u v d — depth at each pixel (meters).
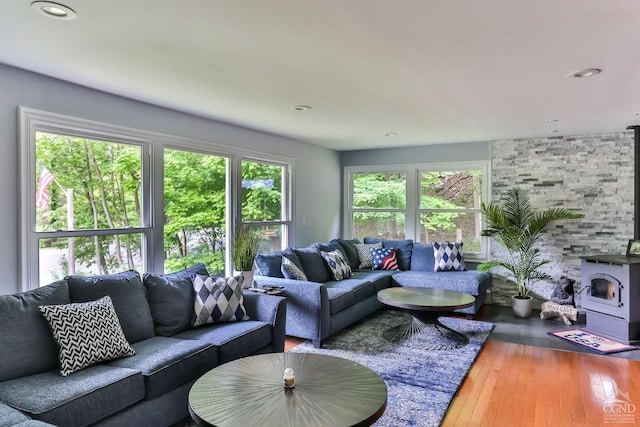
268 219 5.22
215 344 2.69
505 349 3.85
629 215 4.98
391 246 6.09
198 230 4.22
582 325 4.66
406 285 5.29
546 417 2.58
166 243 3.86
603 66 2.65
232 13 1.92
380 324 4.64
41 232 2.90
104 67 2.69
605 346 3.93
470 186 5.98
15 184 2.72
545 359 3.59
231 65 2.64
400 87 3.13
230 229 4.59
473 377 3.19
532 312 5.23
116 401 2.02
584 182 5.22
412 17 1.96
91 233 3.23
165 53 2.44
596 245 5.16
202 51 2.41
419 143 6.02
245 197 4.82
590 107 3.76
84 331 2.27
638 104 3.64
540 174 5.46
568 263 5.31
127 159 3.52
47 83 2.88
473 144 5.86
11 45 2.32
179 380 2.37
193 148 4.09
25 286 2.77
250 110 3.89
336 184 6.74
